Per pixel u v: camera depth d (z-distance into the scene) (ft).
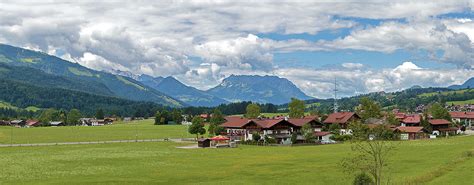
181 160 347.36
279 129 582.35
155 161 341.62
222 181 248.11
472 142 438.81
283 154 379.76
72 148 461.78
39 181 252.01
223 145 485.97
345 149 405.18
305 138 542.57
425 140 501.15
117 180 253.65
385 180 231.91
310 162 315.37
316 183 235.81
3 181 252.42
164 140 587.27
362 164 215.72
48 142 558.15
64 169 299.17
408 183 220.43
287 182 241.55
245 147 477.77
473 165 258.98
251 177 259.80
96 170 294.46
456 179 222.89
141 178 260.83
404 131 595.06
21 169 299.79
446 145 405.80
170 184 242.17
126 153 405.80
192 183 243.60
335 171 269.23
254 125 582.76
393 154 331.98
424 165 279.90
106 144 519.19
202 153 404.36
